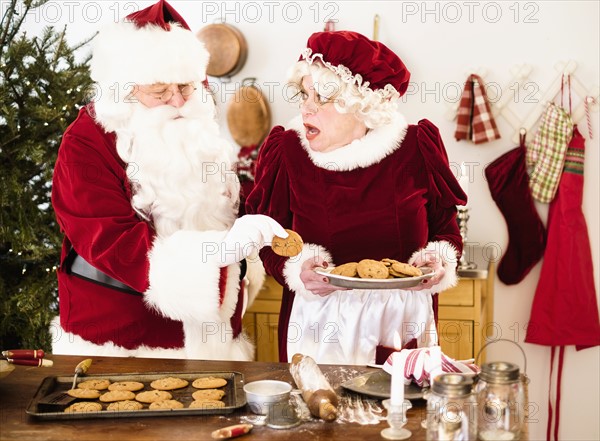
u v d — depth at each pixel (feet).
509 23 9.79
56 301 8.63
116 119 6.09
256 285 7.00
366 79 6.17
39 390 4.58
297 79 6.25
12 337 8.82
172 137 6.12
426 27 10.06
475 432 3.89
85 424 4.15
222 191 6.43
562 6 9.61
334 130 6.19
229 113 10.78
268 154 6.53
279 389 4.52
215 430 4.07
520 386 3.92
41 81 8.51
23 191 8.25
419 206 6.28
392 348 6.18
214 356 6.12
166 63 6.02
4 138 8.09
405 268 5.57
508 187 9.77
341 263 6.27
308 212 6.30
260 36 10.64
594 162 9.64
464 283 8.73
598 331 9.57
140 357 5.92
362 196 6.24
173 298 5.59
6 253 8.77
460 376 3.87
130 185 6.07
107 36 6.17
